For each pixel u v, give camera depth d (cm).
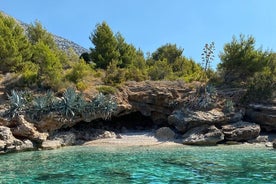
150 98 3269
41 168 1539
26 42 4112
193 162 1709
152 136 2962
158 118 3362
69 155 2016
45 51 3147
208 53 4122
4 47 3547
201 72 4106
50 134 2652
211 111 2959
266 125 3048
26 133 2350
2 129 2222
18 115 2458
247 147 2456
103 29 4553
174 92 3300
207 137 2647
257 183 1200
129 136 2973
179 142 2761
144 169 1502
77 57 5228
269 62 3703
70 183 1215
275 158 1842
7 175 1367
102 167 1559
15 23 4334
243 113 3097
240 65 3494
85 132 2916
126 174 1380
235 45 3525
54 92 2997
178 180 1260
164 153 2108
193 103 3091
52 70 3080
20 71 3550
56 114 2677
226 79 3541
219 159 1817
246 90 3195
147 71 3956
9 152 2152
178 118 3005
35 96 2825
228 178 1288
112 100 3017
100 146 2555
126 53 4712
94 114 2888
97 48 4519
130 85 3353
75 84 3162
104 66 4403
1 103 2725
